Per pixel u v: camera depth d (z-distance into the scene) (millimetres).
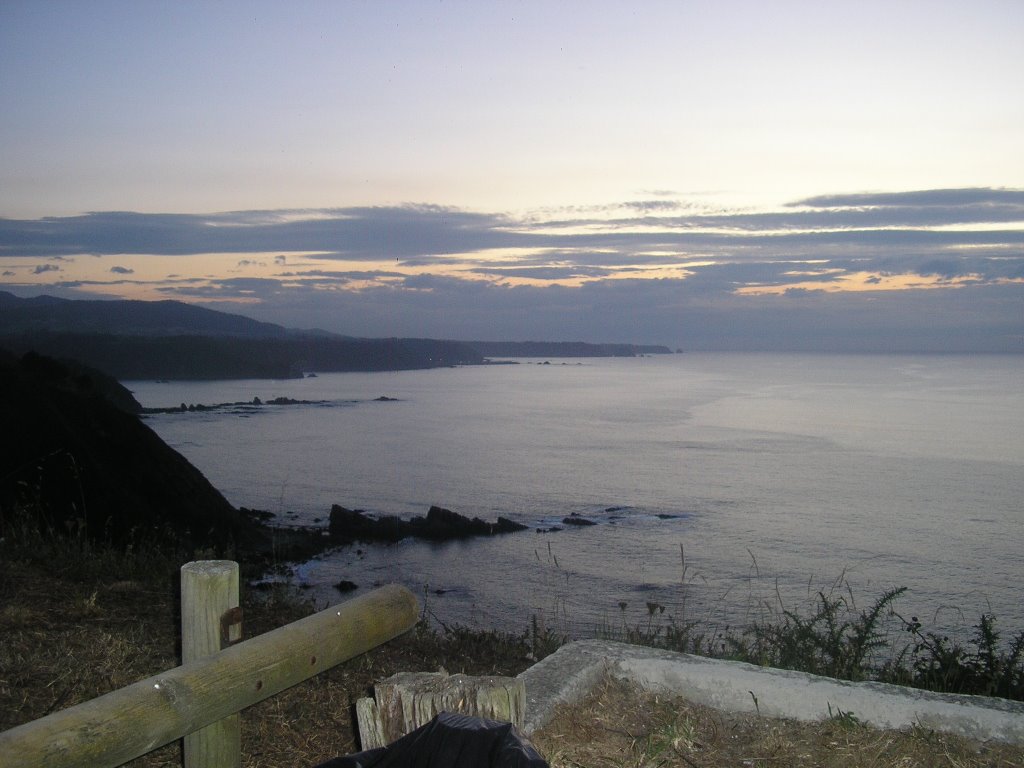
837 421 112000
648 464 66312
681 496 50188
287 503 46125
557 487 53844
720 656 6371
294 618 6156
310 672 3031
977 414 125250
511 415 119938
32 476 16641
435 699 2863
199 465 62188
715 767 3084
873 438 89000
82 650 4559
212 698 2641
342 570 26766
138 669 4406
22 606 5195
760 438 88875
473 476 58656
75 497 16969
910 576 29719
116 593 5879
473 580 26891
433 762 2387
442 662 5449
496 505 46562
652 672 3693
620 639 6977
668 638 6992
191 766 2926
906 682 5781
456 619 20375
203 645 2863
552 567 29594
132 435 22703
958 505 48000
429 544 33844
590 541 35781
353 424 101625
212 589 2865
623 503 47500
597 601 23609
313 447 76375
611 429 99000
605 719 3412
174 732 2531
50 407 19109
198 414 111875
